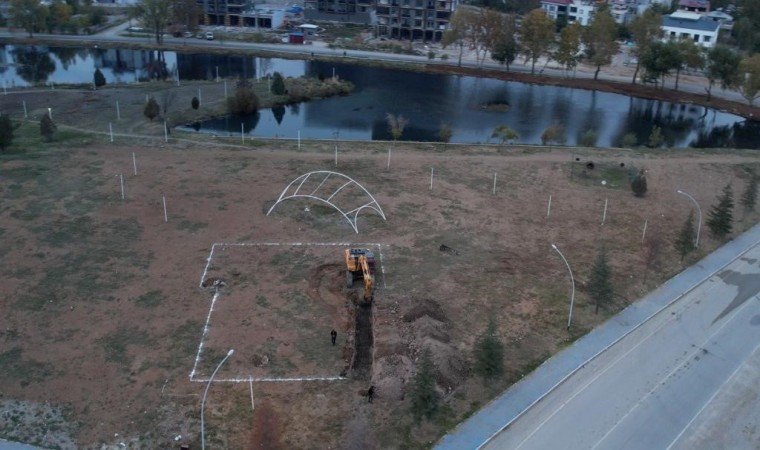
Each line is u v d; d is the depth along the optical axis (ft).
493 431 111.75
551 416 116.16
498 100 356.59
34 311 137.80
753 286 161.38
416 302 145.18
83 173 207.92
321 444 107.34
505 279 157.79
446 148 255.09
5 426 108.58
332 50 441.68
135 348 127.95
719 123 341.41
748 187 207.82
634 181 211.20
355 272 151.53
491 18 408.05
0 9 490.08
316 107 328.49
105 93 314.35
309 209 189.06
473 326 139.13
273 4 587.27
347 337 134.72
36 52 422.82
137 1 536.01
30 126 256.32
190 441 107.04
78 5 517.96
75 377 119.85
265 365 125.08
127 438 107.34
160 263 157.89
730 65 357.20
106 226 174.29
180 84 341.41
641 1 591.78
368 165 227.81
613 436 112.88
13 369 121.08
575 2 552.00
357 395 118.62
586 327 141.38
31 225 172.86
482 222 187.11
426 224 183.93
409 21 476.13
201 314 139.23
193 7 467.52
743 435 114.62
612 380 126.21
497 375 124.06
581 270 163.94
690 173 236.22
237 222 179.73
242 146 242.99
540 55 424.46
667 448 111.04
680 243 171.12
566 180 222.69
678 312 149.28
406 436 109.81
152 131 258.16
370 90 364.58
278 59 424.87
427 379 111.86
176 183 203.51
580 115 338.75
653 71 383.24
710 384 126.82
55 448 104.83
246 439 107.86
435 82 388.37
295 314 140.97
